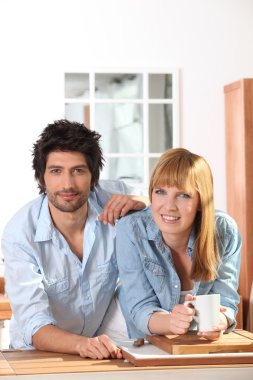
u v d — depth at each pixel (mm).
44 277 2592
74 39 5203
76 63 5203
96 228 2691
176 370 2020
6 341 4258
